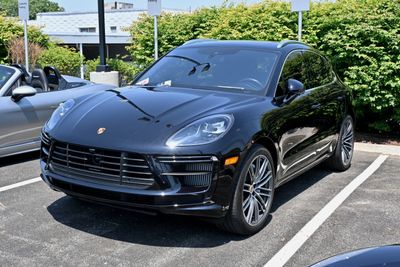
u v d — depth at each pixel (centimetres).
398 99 804
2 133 598
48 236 406
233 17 960
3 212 459
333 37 830
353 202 512
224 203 382
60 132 414
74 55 1466
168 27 1070
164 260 367
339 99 598
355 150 778
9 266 353
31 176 581
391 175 625
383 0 820
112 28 3366
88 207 473
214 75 497
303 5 794
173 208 369
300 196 530
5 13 1559
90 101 459
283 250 390
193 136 379
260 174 422
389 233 429
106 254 375
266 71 490
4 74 650
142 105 427
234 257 375
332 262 265
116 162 380
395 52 797
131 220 442
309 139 513
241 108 421
